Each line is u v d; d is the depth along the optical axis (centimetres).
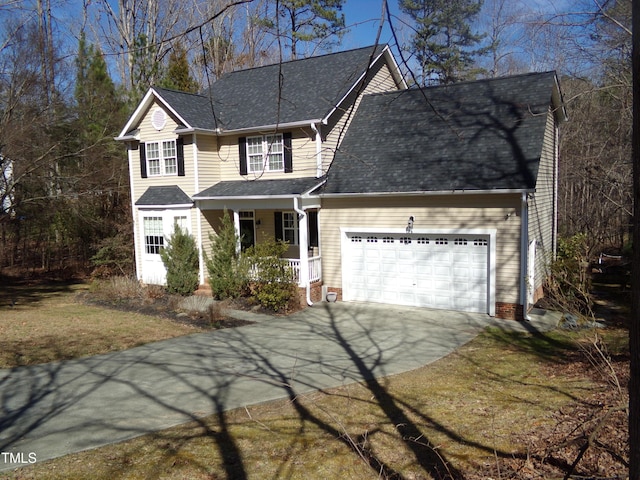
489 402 824
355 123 1862
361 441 687
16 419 780
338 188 1644
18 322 1518
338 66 1970
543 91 1586
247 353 1155
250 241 2133
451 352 1146
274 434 714
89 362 1097
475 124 1603
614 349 1066
